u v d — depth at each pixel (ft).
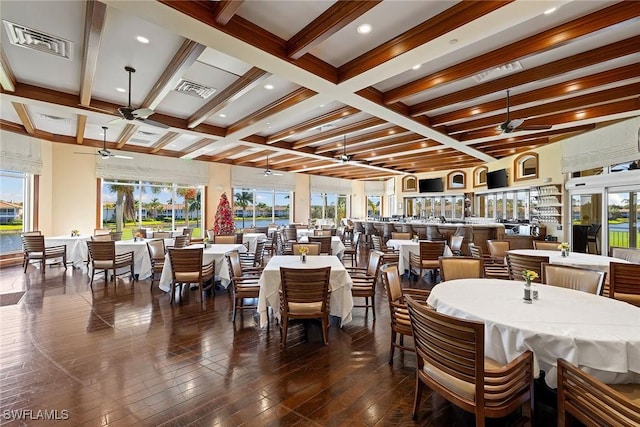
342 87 12.40
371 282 12.03
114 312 12.53
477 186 34.53
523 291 7.56
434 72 12.58
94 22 8.36
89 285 16.80
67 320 11.55
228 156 30.99
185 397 6.84
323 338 9.68
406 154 27.45
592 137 18.94
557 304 6.52
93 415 6.21
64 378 7.56
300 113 16.46
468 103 16.02
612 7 8.45
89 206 24.80
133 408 6.45
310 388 7.24
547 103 15.61
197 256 13.80
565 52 10.97
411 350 8.19
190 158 29.07
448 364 5.08
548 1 7.44
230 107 16.76
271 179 36.81
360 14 8.19
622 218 17.47
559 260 12.24
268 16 9.02
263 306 10.44
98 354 8.84
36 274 19.31
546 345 5.09
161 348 9.28
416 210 42.04
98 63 11.75
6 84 12.64
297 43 9.84
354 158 29.50
